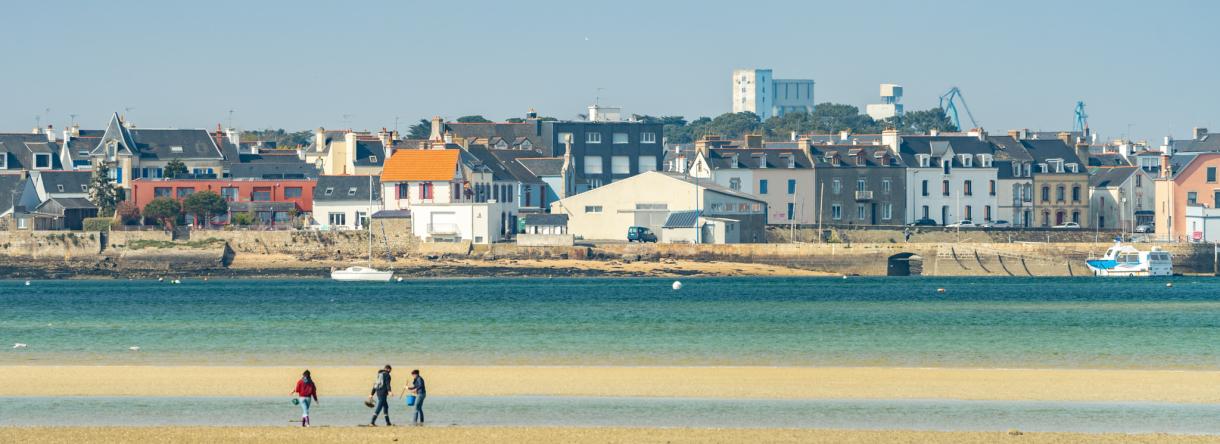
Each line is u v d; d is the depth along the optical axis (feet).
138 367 465.88
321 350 527.81
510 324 639.76
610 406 380.58
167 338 577.02
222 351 524.93
